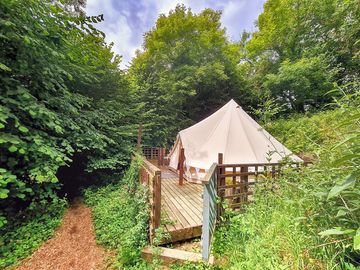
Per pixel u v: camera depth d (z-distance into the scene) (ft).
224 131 19.12
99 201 15.61
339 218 4.65
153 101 35.17
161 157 29.53
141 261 8.55
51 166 11.31
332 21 30.32
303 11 36.06
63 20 11.25
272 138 19.31
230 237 8.31
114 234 10.75
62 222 12.64
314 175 6.77
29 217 11.88
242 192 11.25
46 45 11.76
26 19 10.55
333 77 30.25
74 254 9.67
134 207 11.64
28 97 10.34
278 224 6.38
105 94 22.67
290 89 35.78
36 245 10.02
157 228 9.09
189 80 36.63
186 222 10.63
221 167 10.62
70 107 14.02
